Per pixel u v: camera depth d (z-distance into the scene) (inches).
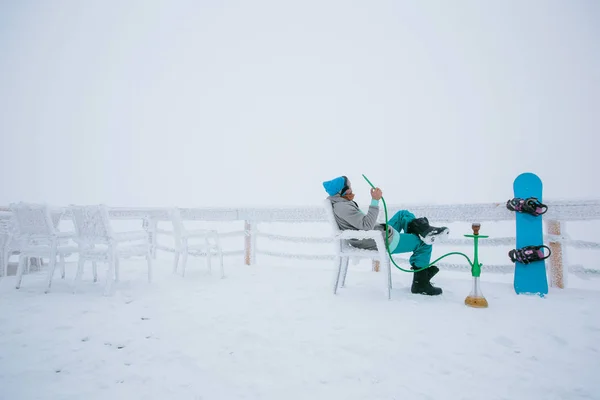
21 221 154.7
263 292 146.0
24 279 178.9
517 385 67.0
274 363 77.6
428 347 84.9
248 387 67.5
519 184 144.1
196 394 65.1
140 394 65.3
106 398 64.0
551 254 148.2
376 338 91.0
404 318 106.7
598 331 94.0
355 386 67.4
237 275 189.3
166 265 230.7
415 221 135.0
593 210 137.9
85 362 79.1
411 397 63.2
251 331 97.1
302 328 99.4
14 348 87.0
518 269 139.3
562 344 86.0
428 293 136.1
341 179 138.0
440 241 129.8
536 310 113.4
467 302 120.0
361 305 122.4
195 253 205.2
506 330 95.3
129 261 252.5
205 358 80.6
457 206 167.2
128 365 77.7
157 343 89.8
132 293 145.6
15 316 112.8
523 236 139.7
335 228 138.6
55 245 150.3
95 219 144.3
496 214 158.1
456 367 74.6
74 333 97.3
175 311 118.0
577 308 115.3
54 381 70.7
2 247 188.1
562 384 67.1
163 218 265.3
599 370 72.6
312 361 78.3
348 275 184.2
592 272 142.9
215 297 137.6
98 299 135.2
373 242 137.5
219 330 98.7
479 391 65.0
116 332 97.9
